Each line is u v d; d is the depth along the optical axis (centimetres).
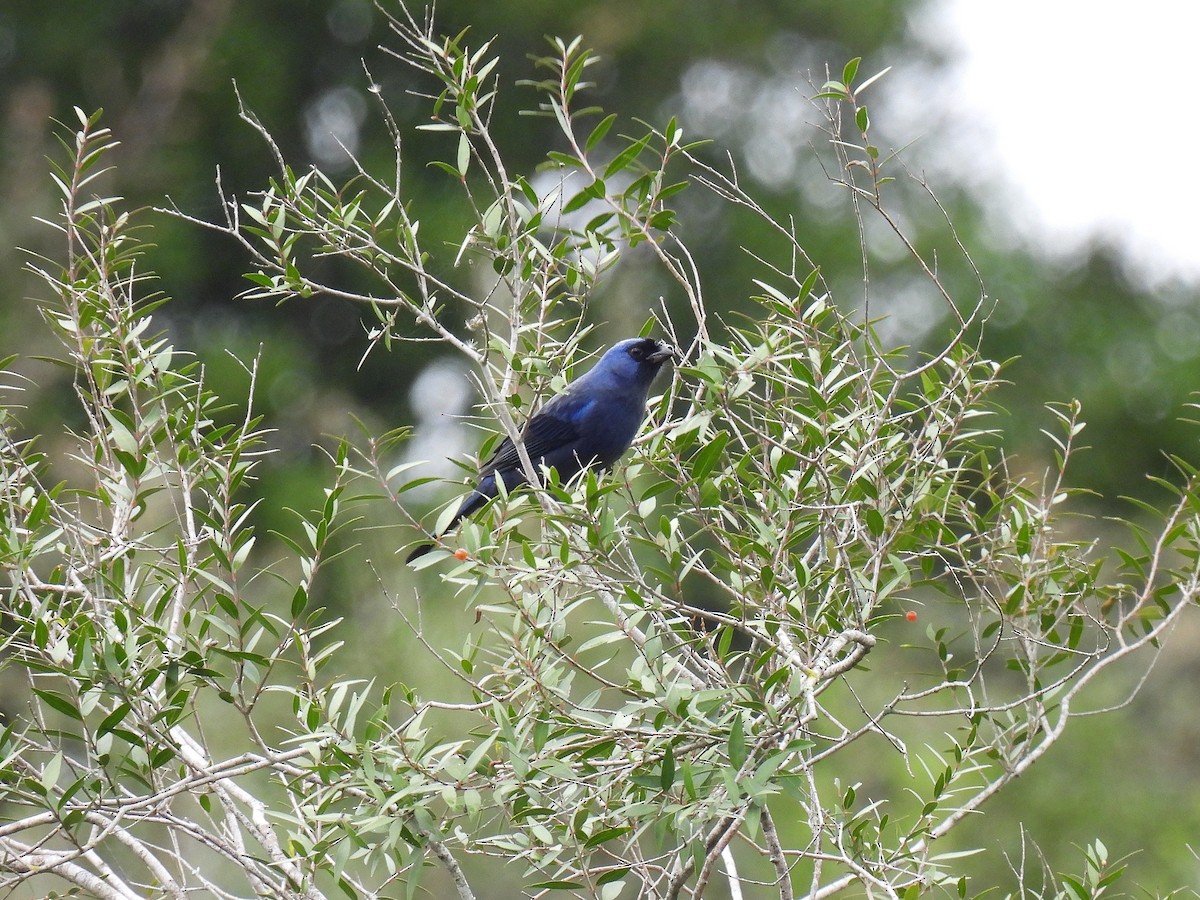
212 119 2928
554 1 2902
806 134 3061
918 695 766
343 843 710
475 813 693
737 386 797
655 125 3036
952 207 3045
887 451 817
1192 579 873
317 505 2497
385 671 1812
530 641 755
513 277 944
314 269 2703
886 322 2845
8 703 1507
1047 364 2884
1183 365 2833
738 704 699
